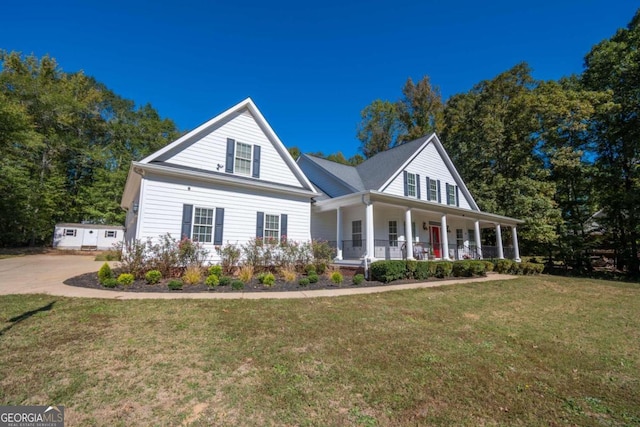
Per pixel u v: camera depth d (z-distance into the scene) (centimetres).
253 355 386
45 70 2953
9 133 2050
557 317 683
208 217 1091
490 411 285
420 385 328
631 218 1678
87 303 593
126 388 296
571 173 1941
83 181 3105
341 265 1267
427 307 705
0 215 2184
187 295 709
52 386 294
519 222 1911
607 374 384
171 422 247
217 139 1172
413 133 3234
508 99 2542
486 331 546
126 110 3566
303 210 1356
